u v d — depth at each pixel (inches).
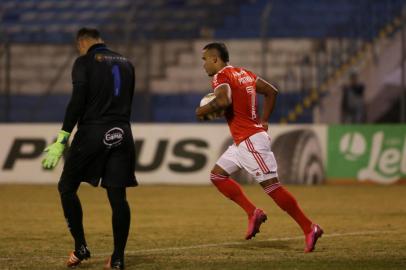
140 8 3196.4
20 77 2910.9
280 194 984.3
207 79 2901.1
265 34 2459.4
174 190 2015.3
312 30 3034.0
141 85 2783.0
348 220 1389.0
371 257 944.9
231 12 3134.8
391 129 2186.3
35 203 1696.6
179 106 2851.9
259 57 2874.0
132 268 860.0
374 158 2186.3
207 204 1679.4
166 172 2192.4
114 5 3238.2
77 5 3267.7
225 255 964.0
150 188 2071.9
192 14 3129.9
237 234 1183.6
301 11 3083.2
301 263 896.3
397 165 2177.7
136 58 2800.2
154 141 2213.3
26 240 1119.6
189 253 981.8
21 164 2213.3
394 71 2741.1
